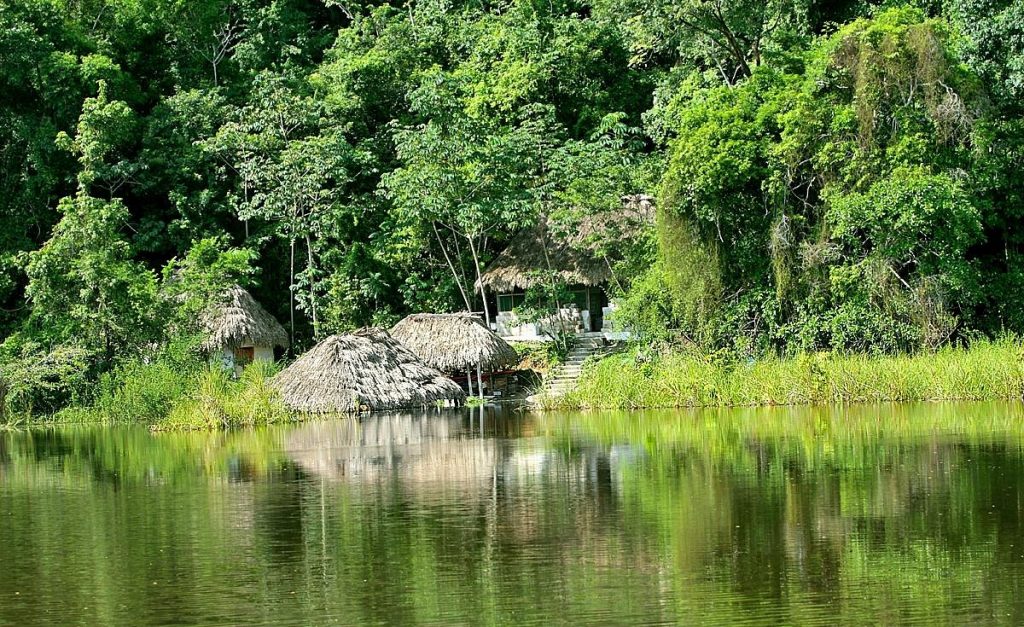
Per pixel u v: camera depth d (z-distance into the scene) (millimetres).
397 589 11695
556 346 36156
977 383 27172
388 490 17219
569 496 16250
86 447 24578
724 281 32688
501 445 22219
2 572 12734
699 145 32188
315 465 20156
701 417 26000
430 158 36281
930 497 15430
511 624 10516
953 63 31094
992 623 10305
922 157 30719
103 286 33312
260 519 15234
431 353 33000
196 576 12398
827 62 32219
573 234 36156
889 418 24172
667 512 14938
